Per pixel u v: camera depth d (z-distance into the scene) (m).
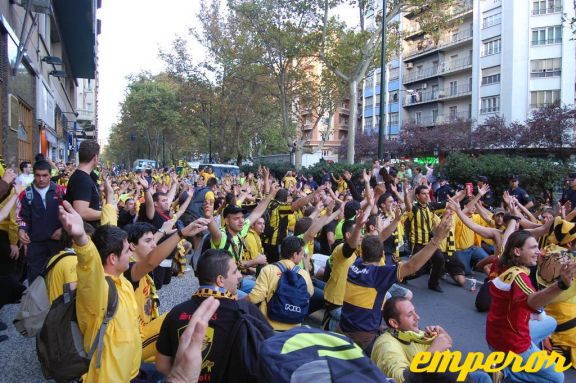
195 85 40.22
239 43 31.94
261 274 4.84
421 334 3.64
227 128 45.47
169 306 6.98
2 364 4.84
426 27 23.05
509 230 6.57
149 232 4.34
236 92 39.31
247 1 26.66
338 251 5.46
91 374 2.81
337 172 20.98
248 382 2.82
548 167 16.88
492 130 36.94
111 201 5.75
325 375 1.76
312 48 24.05
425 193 8.84
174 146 67.19
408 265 4.65
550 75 43.00
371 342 4.61
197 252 6.08
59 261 3.81
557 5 42.62
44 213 5.63
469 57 51.59
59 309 2.84
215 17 34.97
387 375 3.42
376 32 23.00
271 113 41.22
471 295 8.37
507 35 45.09
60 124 30.72
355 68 24.47
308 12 23.86
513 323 4.31
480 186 9.06
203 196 10.09
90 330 2.82
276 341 1.98
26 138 16.34
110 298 2.87
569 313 5.20
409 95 59.62
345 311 4.86
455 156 19.03
